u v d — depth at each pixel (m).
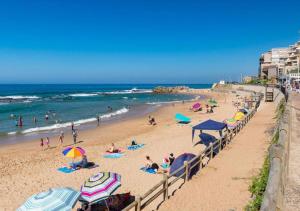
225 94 102.44
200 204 10.94
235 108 54.44
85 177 17.55
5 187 16.19
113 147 23.44
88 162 20.56
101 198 11.62
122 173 17.64
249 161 15.02
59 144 28.34
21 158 22.92
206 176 13.88
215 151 17.41
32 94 125.81
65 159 22.16
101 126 38.44
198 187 12.66
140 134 32.12
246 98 65.56
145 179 16.36
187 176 13.62
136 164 19.42
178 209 10.88
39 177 17.81
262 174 10.25
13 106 67.75
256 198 8.51
